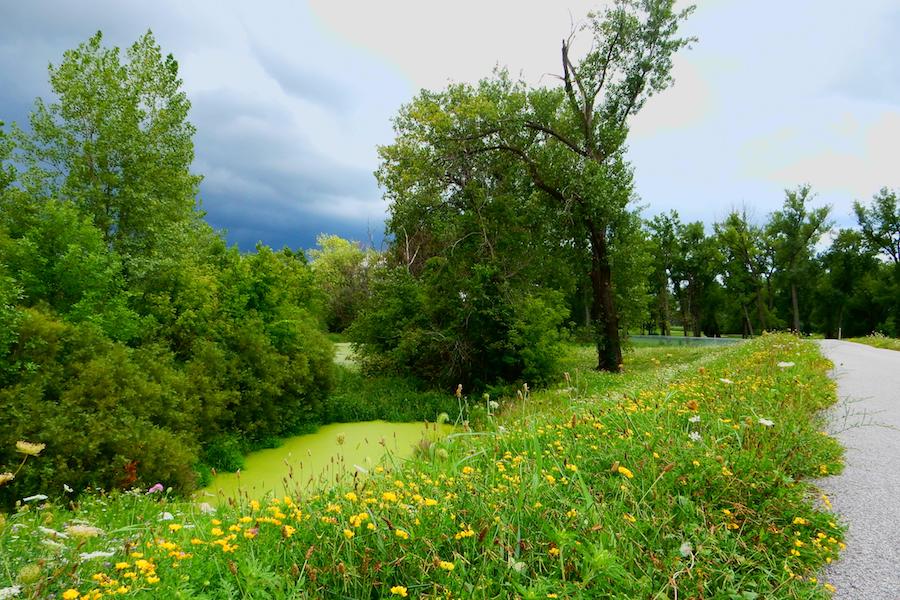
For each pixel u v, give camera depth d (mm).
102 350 9078
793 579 2949
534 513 3281
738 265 58812
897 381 10695
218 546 2922
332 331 41719
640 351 32719
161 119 19625
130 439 8289
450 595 2482
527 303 18453
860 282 53562
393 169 20266
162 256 16172
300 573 2635
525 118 20859
